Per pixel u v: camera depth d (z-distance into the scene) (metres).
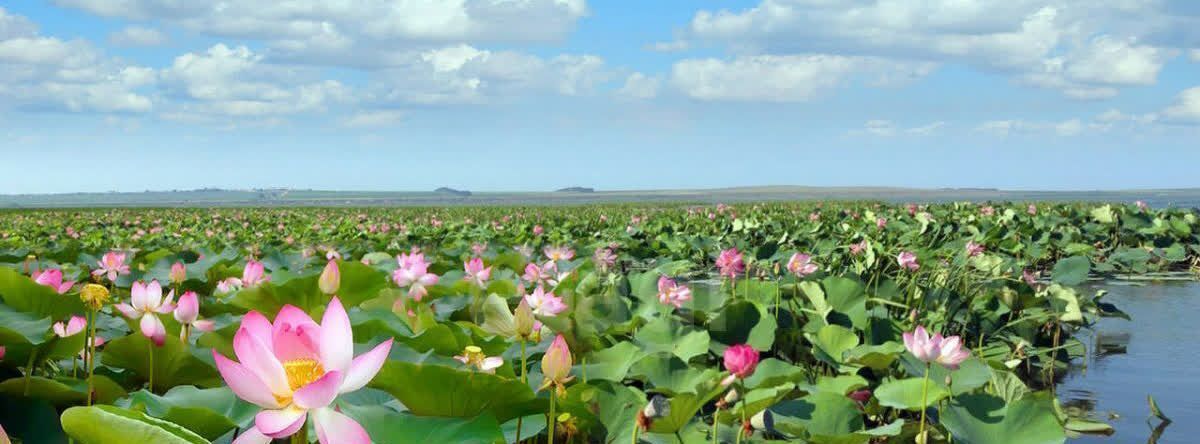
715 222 21.89
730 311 5.57
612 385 3.87
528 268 6.90
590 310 5.68
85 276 7.95
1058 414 5.21
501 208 51.62
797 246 14.55
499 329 3.80
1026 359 7.23
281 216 30.75
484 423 2.60
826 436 3.51
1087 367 7.38
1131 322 9.58
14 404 3.32
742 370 3.32
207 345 4.24
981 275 10.00
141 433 2.15
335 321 2.11
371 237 17.22
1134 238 16.84
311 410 2.04
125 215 34.06
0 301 4.73
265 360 2.04
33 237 18.41
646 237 17.52
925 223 15.62
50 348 3.72
